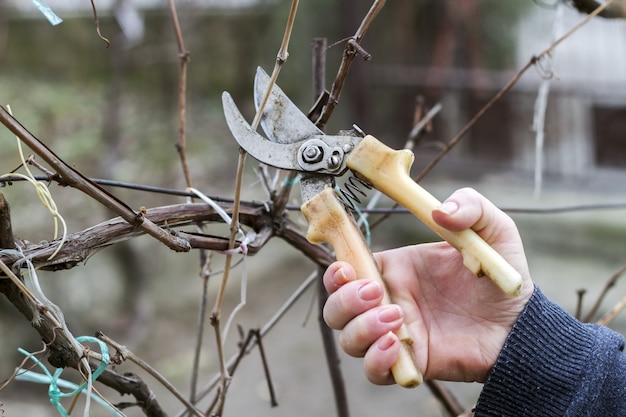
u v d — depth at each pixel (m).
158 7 5.43
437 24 5.26
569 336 0.79
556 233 4.24
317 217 0.76
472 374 0.82
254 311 3.84
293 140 0.79
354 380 3.33
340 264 0.73
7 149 4.15
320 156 0.77
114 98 3.80
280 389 3.26
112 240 0.73
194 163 4.89
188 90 5.84
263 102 0.77
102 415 2.88
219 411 0.91
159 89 5.73
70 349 0.74
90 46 5.80
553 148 4.88
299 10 5.15
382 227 4.54
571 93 4.80
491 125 5.02
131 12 3.63
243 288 0.87
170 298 3.90
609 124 4.72
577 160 4.86
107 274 3.64
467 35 5.27
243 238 0.86
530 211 1.28
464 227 0.71
